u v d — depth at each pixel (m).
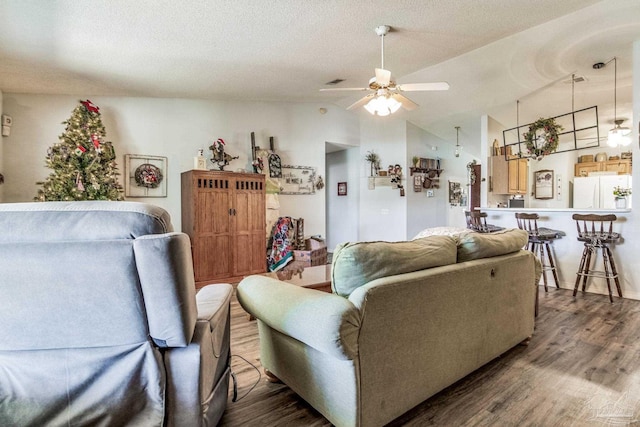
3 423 1.26
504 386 2.07
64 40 3.02
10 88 4.16
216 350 1.61
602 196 7.14
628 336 2.79
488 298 2.18
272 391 2.05
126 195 4.89
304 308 1.60
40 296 1.17
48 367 1.24
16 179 4.30
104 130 4.38
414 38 3.56
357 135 7.34
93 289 1.18
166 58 3.60
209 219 4.80
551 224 4.60
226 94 5.25
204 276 4.74
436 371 1.87
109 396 1.26
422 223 7.35
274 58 3.85
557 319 3.21
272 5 2.72
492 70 4.56
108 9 2.57
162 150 5.15
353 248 1.65
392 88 3.59
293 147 6.36
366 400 1.55
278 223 5.81
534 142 4.99
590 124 6.40
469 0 2.88
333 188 8.18
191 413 1.34
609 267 4.08
